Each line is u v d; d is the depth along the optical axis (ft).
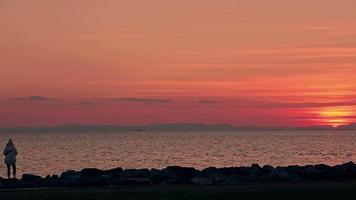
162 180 127.54
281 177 129.49
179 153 529.45
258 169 139.33
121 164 389.60
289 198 96.73
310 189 105.81
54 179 125.49
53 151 588.50
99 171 135.44
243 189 107.14
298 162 392.88
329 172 136.67
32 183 120.47
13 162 134.72
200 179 124.98
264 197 97.55
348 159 427.33
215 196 98.58
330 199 95.91
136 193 102.12
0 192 106.42
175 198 96.84
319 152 532.73
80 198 97.04
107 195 99.86
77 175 132.77
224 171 137.08
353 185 112.06
